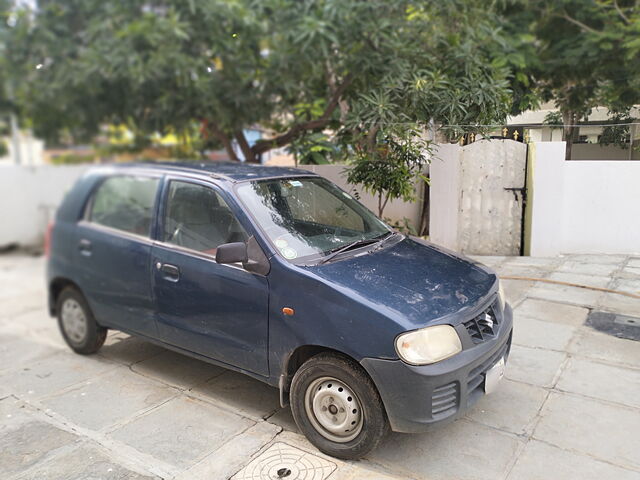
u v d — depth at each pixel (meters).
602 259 6.34
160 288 3.86
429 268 3.44
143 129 8.90
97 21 8.05
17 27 8.29
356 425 2.96
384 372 2.77
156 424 3.54
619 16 6.77
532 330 4.70
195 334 3.69
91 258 4.41
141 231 4.16
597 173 6.21
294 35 7.11
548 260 6.50
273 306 3.22
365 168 5.50
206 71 7.92
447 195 6.50
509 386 3.80
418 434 3.29
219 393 3.98
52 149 10.26
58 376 4.36
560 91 6.77
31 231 9.38
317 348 3.12
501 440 3.19
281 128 8.61
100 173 4.70
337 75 7.45
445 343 2.83
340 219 4.01
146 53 7.74
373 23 6.39
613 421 3.32
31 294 7.07
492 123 5.73
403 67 6.10
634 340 4.41
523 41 7.09
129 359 4.68
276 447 3.22
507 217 6.76
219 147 9.81
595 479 2.80
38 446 3.31
